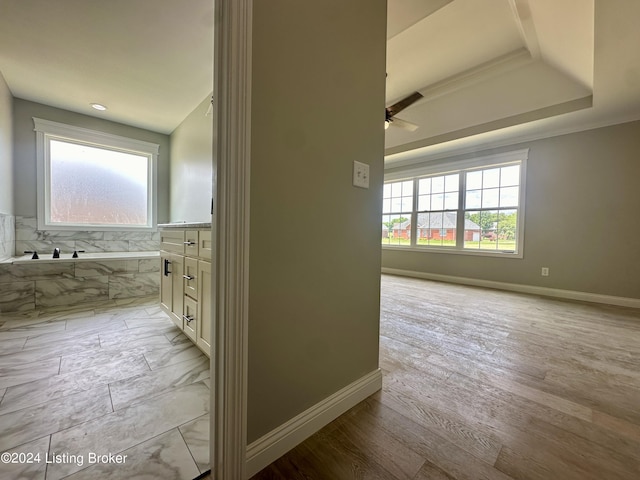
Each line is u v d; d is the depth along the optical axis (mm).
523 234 4211
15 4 1937
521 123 3670
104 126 3799
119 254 3600
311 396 1229
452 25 2588
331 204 1262
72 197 3627
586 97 3176
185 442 1156
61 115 3494
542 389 1584
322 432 1231
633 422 1314
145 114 3682
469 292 4152
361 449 1137
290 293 1122
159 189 4285
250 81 931
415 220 5566
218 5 900
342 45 1268
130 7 1981
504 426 1276
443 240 5164
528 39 2688
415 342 2246
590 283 3691
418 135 4660
